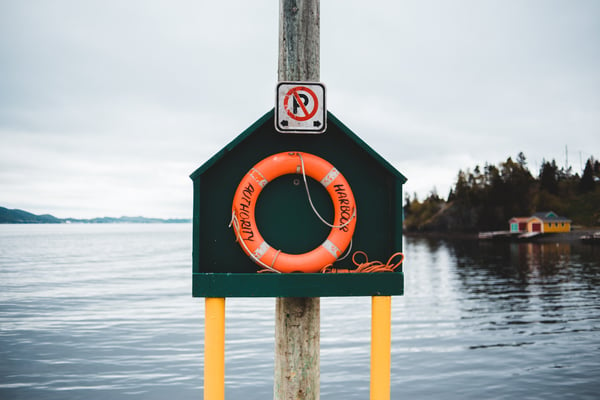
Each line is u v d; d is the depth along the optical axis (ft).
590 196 338.54
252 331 50.57
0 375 34.50
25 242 369.50
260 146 11.35
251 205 10.99
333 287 10.45
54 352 41.55
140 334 49.37
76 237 504.02
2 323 56.65
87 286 98.78
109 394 30.42
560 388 31.27
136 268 146.72
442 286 99.91
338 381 32.91
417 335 49.52
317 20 10.65
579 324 55.93
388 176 11.61
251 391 30.99
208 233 11.19
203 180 11.18
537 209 336.08
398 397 29.68
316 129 10.53
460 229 388.98
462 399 29.32
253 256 10.84
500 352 41.42
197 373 34.96
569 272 127.75
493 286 99.35
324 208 11.44
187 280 111.34
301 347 10.37
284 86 10.46
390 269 11.11
